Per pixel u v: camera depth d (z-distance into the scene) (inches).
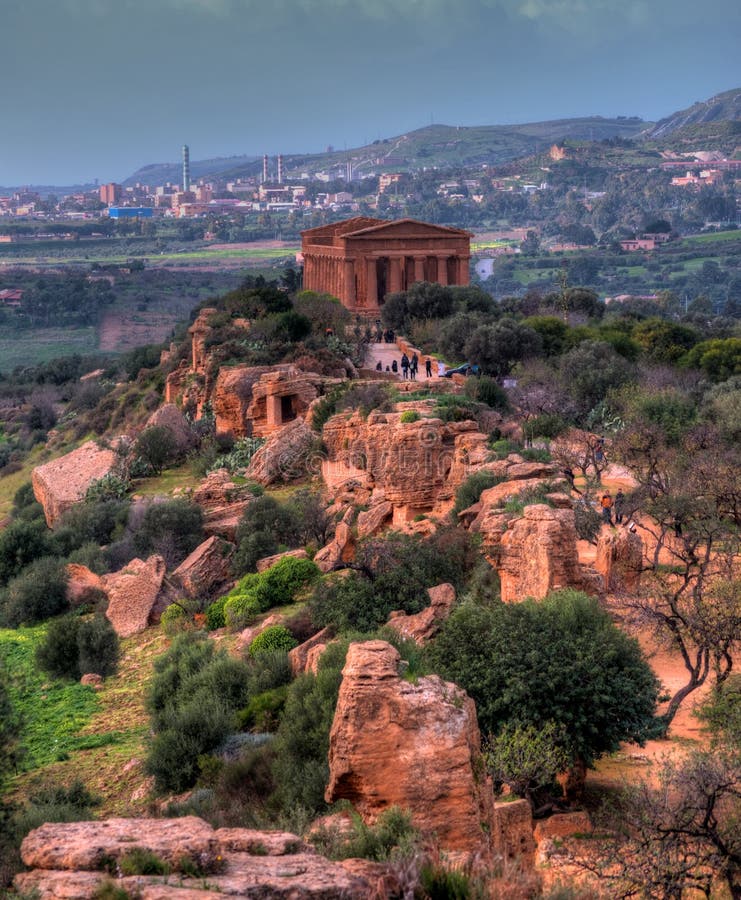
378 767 986.1
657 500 2413.9
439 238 7406.5
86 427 6673.2
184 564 3090.6
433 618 1946.4
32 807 1508.4
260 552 3034.0
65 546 3678.6
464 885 800.9
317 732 1461.6
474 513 2388.0
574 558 1854.1
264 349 4928.6
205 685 1982.0
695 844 1080.2
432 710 1005.2
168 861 757.9
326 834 916.6
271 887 726.5
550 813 1343.5
